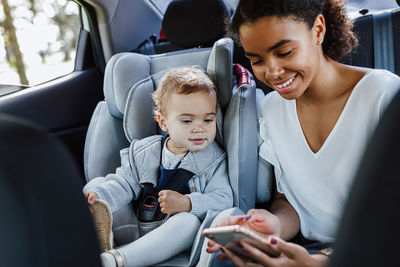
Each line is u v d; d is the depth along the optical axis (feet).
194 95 4.19
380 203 1.24
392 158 1.22
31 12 8.29
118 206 4.43
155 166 4.58
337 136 3.41
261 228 3.31
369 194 1.25
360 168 1.30
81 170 6.37
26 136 1.42
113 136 5.23
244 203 4.27
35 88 6.03
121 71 5.10
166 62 5.36
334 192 3.50
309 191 3.66
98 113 5.44
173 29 5.89
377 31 5.04
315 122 3.58
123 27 6.73
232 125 4.34
